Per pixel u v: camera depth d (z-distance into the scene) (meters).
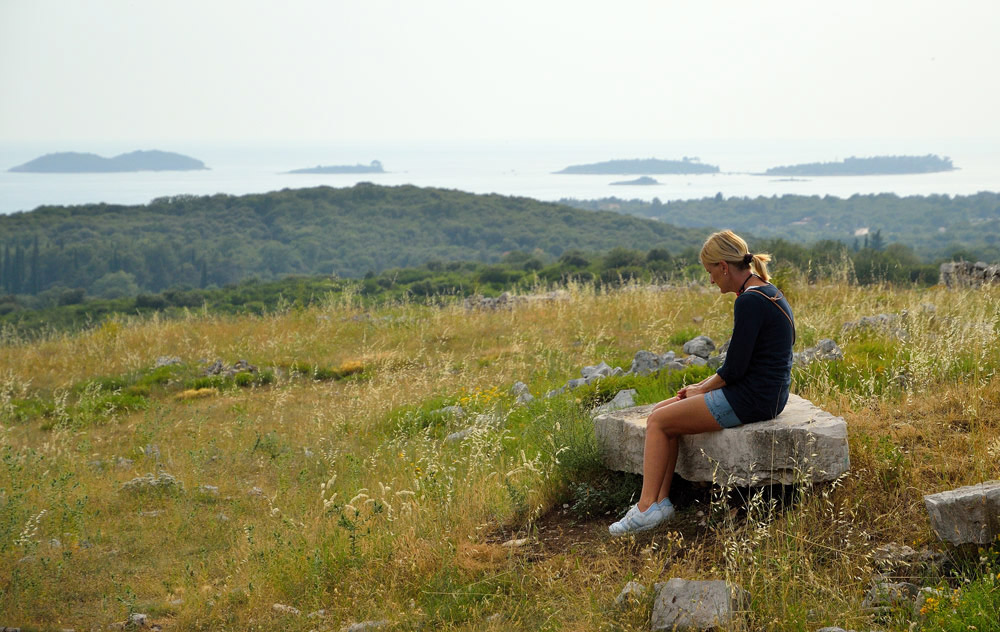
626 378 8.73
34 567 5.55
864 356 7.68
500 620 4.27
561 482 5.96
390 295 25.06
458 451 7.59
